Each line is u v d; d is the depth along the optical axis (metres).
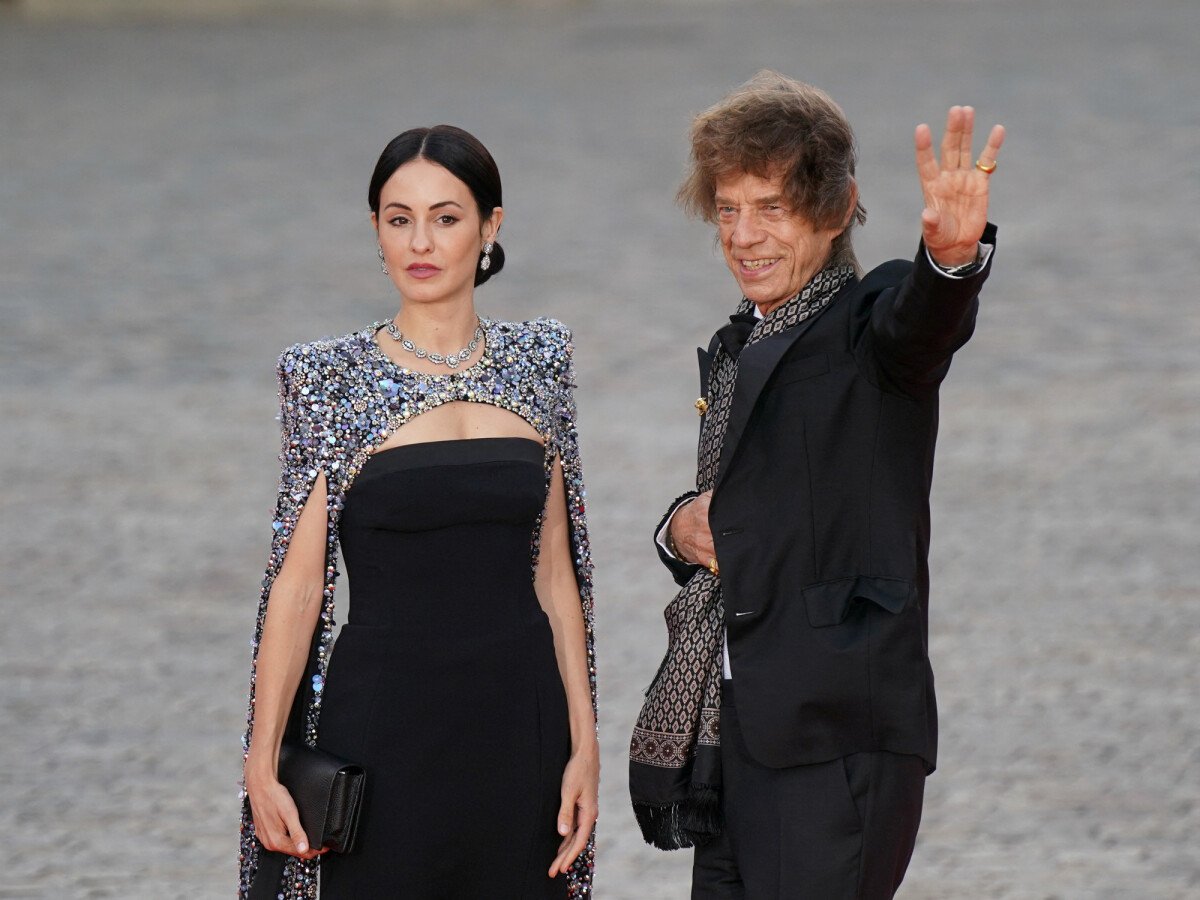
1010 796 19.03
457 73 95.38
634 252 52.59
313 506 10.89
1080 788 19.20
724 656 11.28
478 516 10.89
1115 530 28.58
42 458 34.38
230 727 21.89
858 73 87.50
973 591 26.02
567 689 11.64
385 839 10.85
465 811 10.96
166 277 51.06
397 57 104.50
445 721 10.88
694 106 79.62
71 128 80.19
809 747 10.71
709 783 11.20
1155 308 43.69
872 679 10.66
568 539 11.80
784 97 10.85
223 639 25.08
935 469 32.25
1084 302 44.62
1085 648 23.59
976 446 33.53
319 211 60.34
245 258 53.34
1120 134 67.56
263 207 61.38
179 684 23.38
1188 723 21.02
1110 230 52.50
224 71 99.56
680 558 11.86
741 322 11.52
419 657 10.84
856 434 10.78
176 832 18.70
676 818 11.39
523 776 11.10
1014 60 90.56
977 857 17.52
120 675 23.67
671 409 36.72
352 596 11.10
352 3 137.88
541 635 11.24
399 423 10.92
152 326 45.34
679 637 11.42
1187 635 23.97
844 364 10.82
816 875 10.67
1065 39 99.31
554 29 119.19
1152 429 34.19
